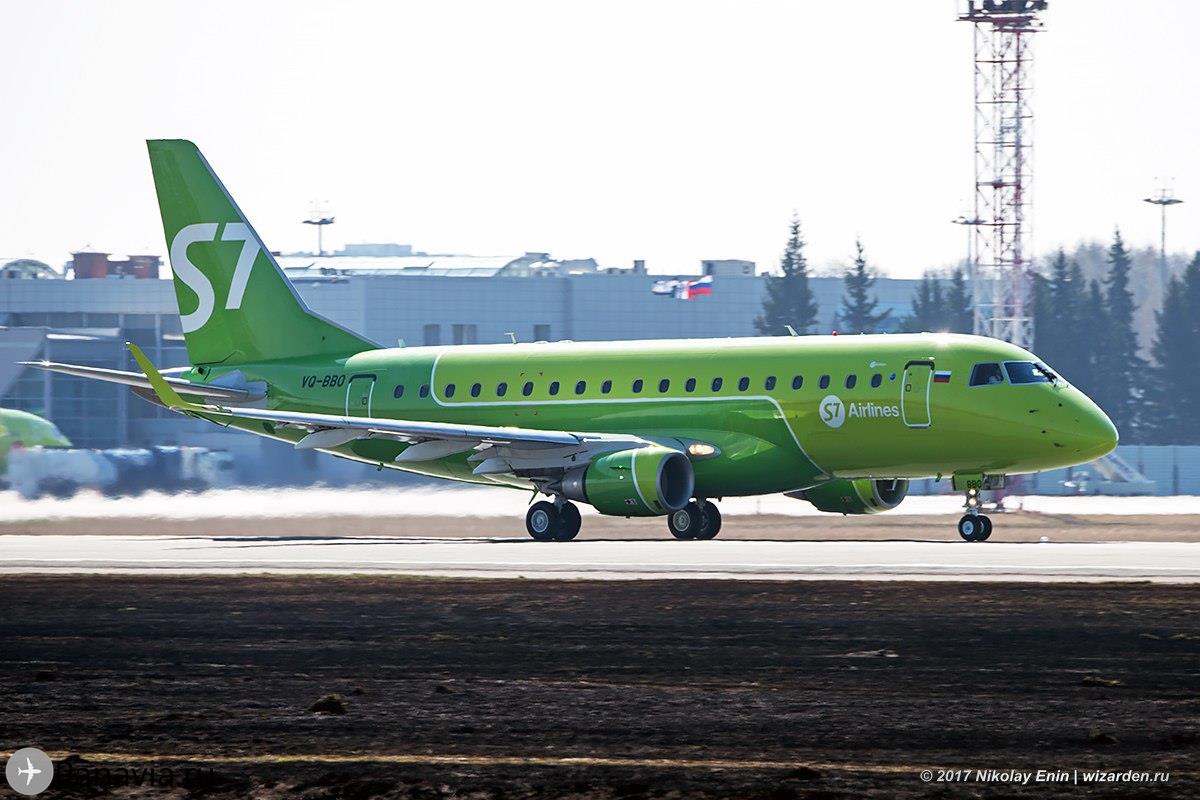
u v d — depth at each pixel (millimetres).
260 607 120000
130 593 129875
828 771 66625
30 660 97438
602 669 91188
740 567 142875
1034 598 117438
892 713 77812
